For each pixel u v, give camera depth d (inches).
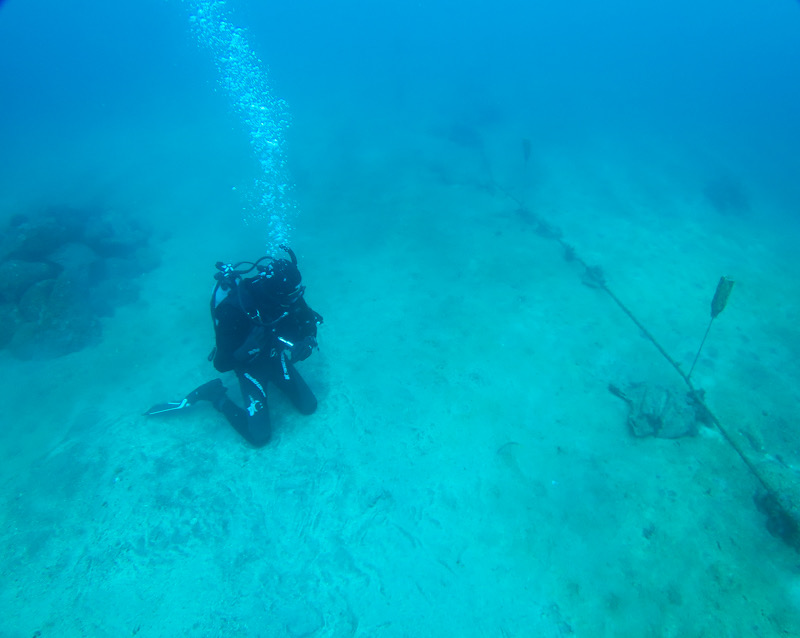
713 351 211.9
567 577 127.8
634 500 146.9
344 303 247.6
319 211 363.3
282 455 160.6
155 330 244.7
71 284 250.2
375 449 162.7
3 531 140.3
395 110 669.9
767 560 131.0
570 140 522.9
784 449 165.3
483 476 154.2
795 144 542.0
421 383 191.5
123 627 117.1
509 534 137.6
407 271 274.8
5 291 251.6
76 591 124.4
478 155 470.3
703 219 344.2
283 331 151.7
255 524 140.1
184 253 325.7
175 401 190.7
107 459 161.5
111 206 409.4
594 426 172.9
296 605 121.5
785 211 365.1
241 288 134.8
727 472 155.3
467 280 263.9
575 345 213.5
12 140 704.4
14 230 321.1
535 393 187.2
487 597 123.3
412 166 443.2
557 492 149.4
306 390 171.3
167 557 131.8
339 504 145.3
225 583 126.0
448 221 333.4
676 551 133.4
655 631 117.0
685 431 166.7
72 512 144.7
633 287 257.3
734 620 118.7
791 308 243.6
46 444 175.6
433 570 129.0
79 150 605.0
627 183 407.5
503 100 709.9
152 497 147.6
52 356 226.8
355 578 127.3
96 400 196.9
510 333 220.5
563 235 313.0
